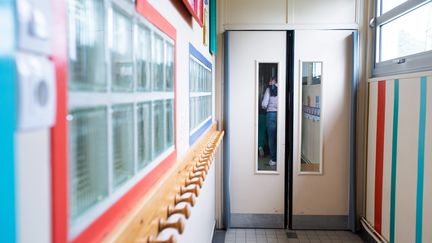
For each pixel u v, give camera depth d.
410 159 2.49
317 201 3.60
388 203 2.87
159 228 0.94
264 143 3.63
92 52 0.59
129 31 0.77
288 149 3.59
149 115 0.94
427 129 2.26
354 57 3.41
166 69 1.16
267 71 3.57
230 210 3.65
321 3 3.47
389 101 2.87
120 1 0.71
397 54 2.92
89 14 0.58
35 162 0.40
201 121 2.32
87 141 0.57
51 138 0.43
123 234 0.66
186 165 1.54
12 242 0.36
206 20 2.63
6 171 0.35
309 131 3.58
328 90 3.53
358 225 3.55
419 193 2.35
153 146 0.98
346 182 3.58
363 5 3.44
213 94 3.36
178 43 1.44
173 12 1.34
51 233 0.44
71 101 0.51
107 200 0.65
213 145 2.38
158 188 0.95
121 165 0.72
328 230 3.60
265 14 3.50
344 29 3.46
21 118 0.35
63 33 0.46
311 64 3.53
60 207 0.46
